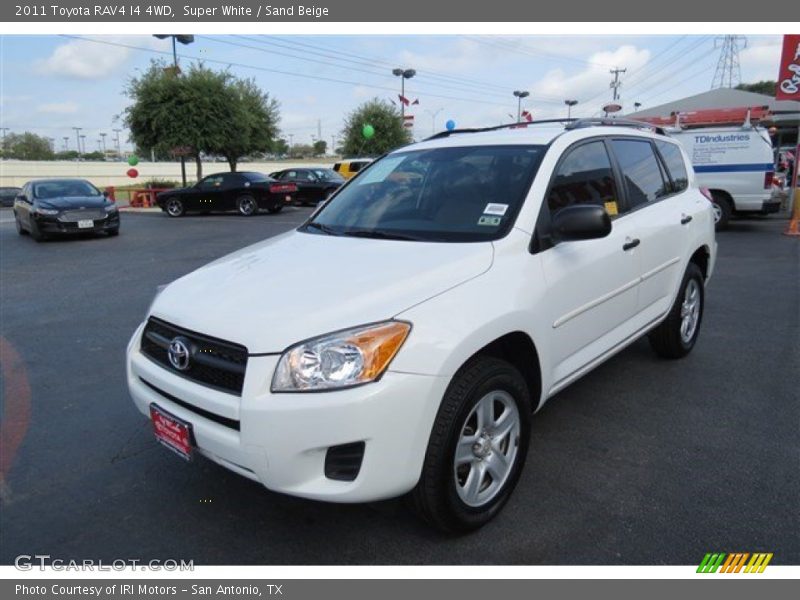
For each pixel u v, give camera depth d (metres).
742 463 3.30
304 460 2.30
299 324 2.39
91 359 5.37
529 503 2.98
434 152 3.86
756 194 12.28
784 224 13.77
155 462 3.51
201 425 2.51
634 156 4.21
